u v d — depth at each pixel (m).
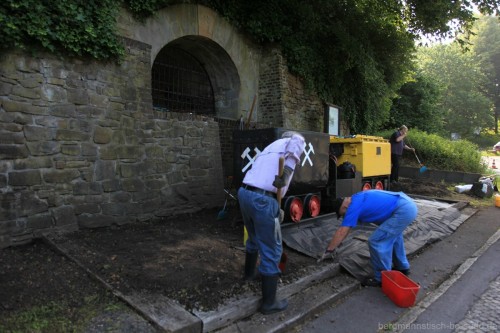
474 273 4.56
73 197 4.75
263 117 8.86
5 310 2.82
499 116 46.97
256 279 3.72
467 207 8.50
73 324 2.74
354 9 10.05
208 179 6.61
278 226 3.27
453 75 36.78
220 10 7.72
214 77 8.60
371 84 11.54
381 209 4.08
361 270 4.32
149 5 6.28
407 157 13.16
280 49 8.71
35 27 4.29
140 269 3.69
